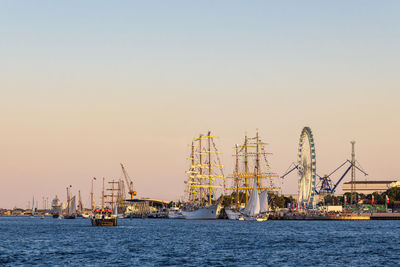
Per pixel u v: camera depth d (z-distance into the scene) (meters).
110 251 146.88
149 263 121.62
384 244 165.88
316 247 156.50
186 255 136.25
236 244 167.50
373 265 118.25
